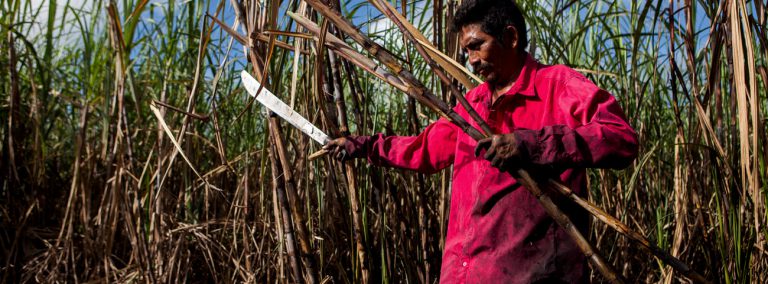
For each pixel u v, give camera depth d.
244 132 3.08
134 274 2.71
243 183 2.69
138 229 2.56
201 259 3.00
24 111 3.28
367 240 2.18
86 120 2.96
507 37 1.55
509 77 1.61
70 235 2.82
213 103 1.94
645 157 2.45
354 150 1.78
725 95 2.41
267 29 1.82
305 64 2.03
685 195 2.29
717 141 1.98
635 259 2.96
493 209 1.56
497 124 1.60
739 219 2.05
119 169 2.49
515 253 1.53
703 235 2.41
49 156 3.30
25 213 3.13
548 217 1.52
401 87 1.55
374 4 1.63
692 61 2.02
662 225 2.64
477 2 1.56
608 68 2.89
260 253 2.55
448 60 1.62
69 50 3.59
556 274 1.51
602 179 2.65
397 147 1.79
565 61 2.48
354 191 2.13
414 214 2.34
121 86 2.44
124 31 2.63
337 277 2.66
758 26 2.04
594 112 1.45
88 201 2.90
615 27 2.98
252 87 1.74
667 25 2.33
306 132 1.76
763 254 2.29
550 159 1.38
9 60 3.17
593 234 2.82
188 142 2.73
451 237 1.68
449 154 1.76
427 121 2.70
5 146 3.14
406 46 2.15
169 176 2.90
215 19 1.85
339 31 2.01
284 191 1.97
